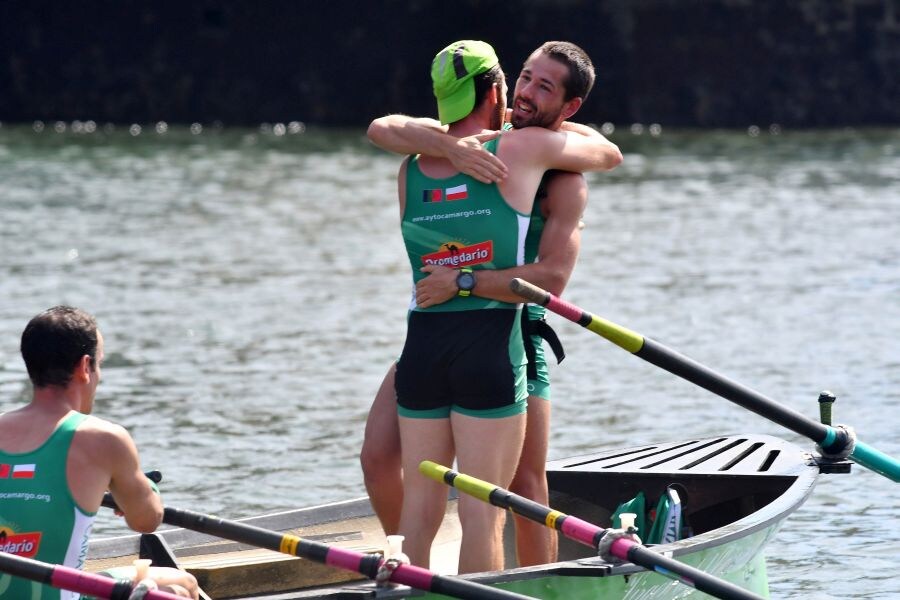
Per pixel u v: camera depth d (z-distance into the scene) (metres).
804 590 25.48
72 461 16.22
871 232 67.62
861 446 22.92
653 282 55.22
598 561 18.59
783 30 129.25
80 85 129.88
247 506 29.64
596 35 128.25
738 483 23.64
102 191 82.50
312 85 131.50
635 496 24.34
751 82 130.00
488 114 20.08
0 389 38.69
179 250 62.66
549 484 24.81
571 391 39.56
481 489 18.28
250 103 131.62
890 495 31.36
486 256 19.41
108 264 58.78
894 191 82.88
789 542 28.20
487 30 129.38
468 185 19.42
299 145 113.94
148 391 39.06
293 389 39.47
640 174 92.31
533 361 20.66
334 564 17.30
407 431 19.84
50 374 16.50
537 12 128.12
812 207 76.44
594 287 54.09
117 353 43.47
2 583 16.39
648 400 38.53
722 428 35.69
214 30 130.75
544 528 21.34
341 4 130.62
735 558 20.86
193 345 44.62
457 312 19.39
